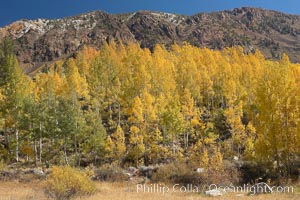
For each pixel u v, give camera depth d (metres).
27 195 24.12
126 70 68.44
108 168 38.56
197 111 48.81
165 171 34.78
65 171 23.58
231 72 64.50
